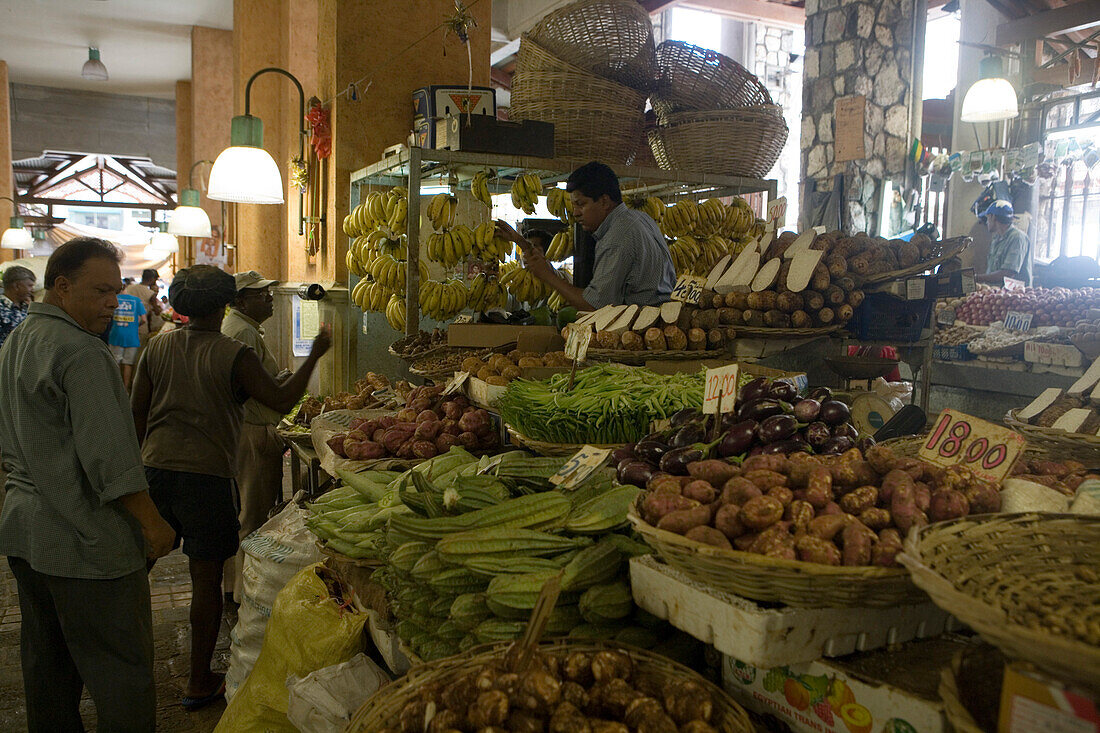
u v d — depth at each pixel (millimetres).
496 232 4043
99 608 2150
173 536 2266
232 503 3090
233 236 8617
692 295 2982
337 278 5410
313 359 3188
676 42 4402
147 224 19562
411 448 2760
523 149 3938
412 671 1435
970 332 5059
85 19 11789
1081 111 7031
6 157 13617
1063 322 4691
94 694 2184
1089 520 1116
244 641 2684
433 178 4922
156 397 3062
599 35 4129
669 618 1296
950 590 875
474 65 5625
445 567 1669
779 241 3111
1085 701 783
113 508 2156
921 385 3174
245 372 3043
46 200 18562
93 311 2139
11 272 6652
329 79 5422
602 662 1346
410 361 3965
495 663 1346
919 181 7652
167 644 3529
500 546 1624
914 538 1026
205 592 3018
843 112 7566
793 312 2840
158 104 17656
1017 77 6953
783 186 12609
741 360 2863
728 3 10852
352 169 5324
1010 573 1032
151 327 10273
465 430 2764
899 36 7430
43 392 2053
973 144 7594
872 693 1123
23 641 2291
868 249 2979
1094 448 1801
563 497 1770
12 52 13750
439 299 4051
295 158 6219
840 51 7598
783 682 1280
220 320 3211
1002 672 1020
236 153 4684
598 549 1572
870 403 2498
